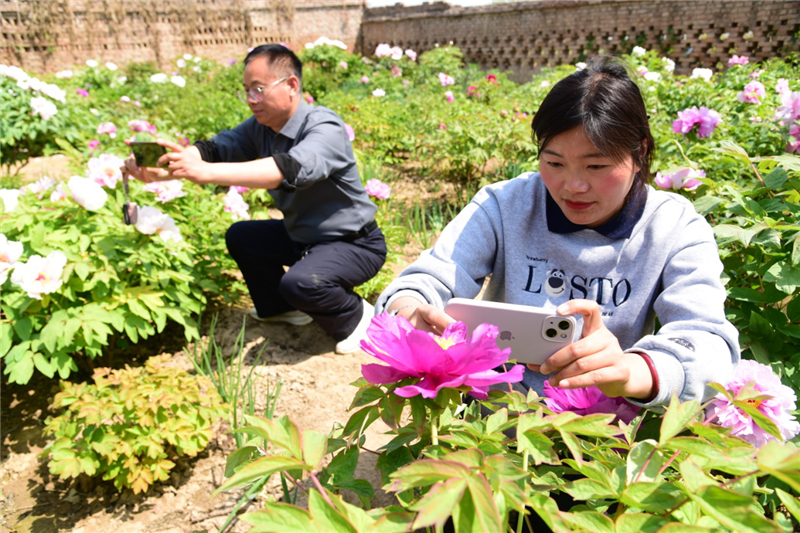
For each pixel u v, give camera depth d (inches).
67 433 74.5
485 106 226.4
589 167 40.9
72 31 454.9
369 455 82.6
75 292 93.9
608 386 36.1
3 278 80.0
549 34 394.3
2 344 82.6
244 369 103.4
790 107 88.3
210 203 128.2
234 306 125.0
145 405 73.4
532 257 51.3
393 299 45.9
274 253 111.3
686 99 171.8
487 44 438.3
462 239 52.5
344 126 104.1
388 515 24.6
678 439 27.6
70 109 198.1
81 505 75.7
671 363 37.6
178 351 108.4
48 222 95.7
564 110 39.7
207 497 76.5
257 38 522.3
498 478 24.8
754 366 43.4
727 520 22.8
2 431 89.1
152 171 87.4
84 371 102.1
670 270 46.8
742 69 205.0
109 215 99.5
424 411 30.1
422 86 341.1
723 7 308.5
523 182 52.3
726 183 74.7
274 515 23.7
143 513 74.0
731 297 66.1
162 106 260.7
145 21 480.4
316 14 536.7
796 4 280.8
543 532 49.9
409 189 195.5
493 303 39.1
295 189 93.9
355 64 408.5
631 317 48.6
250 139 113.4
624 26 354.0
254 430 28.3
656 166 98.4
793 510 25.1
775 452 23.2
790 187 71.4
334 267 102.0
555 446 39.1
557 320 37.9
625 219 47.5
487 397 33.4
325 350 111.0
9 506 75.6
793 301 64.2
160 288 100.3
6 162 183.9
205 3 498.9
